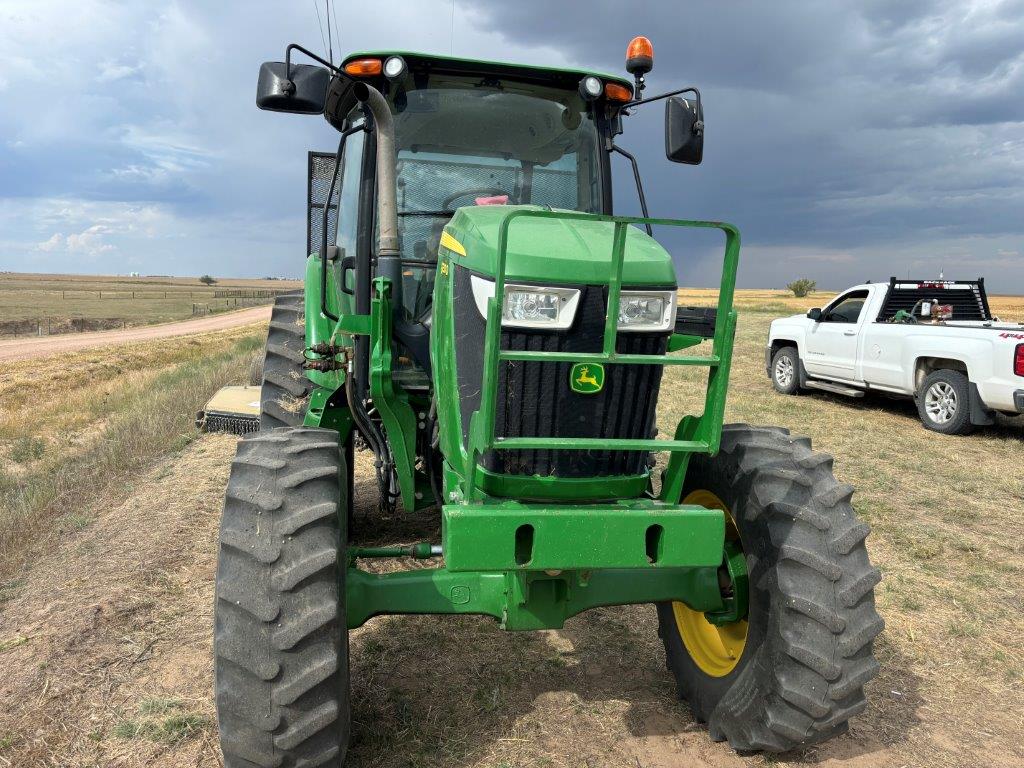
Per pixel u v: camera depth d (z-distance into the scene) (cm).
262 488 268
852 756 314
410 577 300
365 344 377
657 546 258
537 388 263
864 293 1138
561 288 255
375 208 383
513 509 248
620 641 408
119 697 344
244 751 250
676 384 1288
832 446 876
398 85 381
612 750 311
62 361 2033
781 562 280
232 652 248
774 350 1305
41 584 472
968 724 340
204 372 1497
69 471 743
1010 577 507
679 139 369
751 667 293
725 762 306
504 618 300
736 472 304
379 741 312
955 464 808
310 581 255
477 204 362
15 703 338
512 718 332
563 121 404
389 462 393
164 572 485
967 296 1112
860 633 274
